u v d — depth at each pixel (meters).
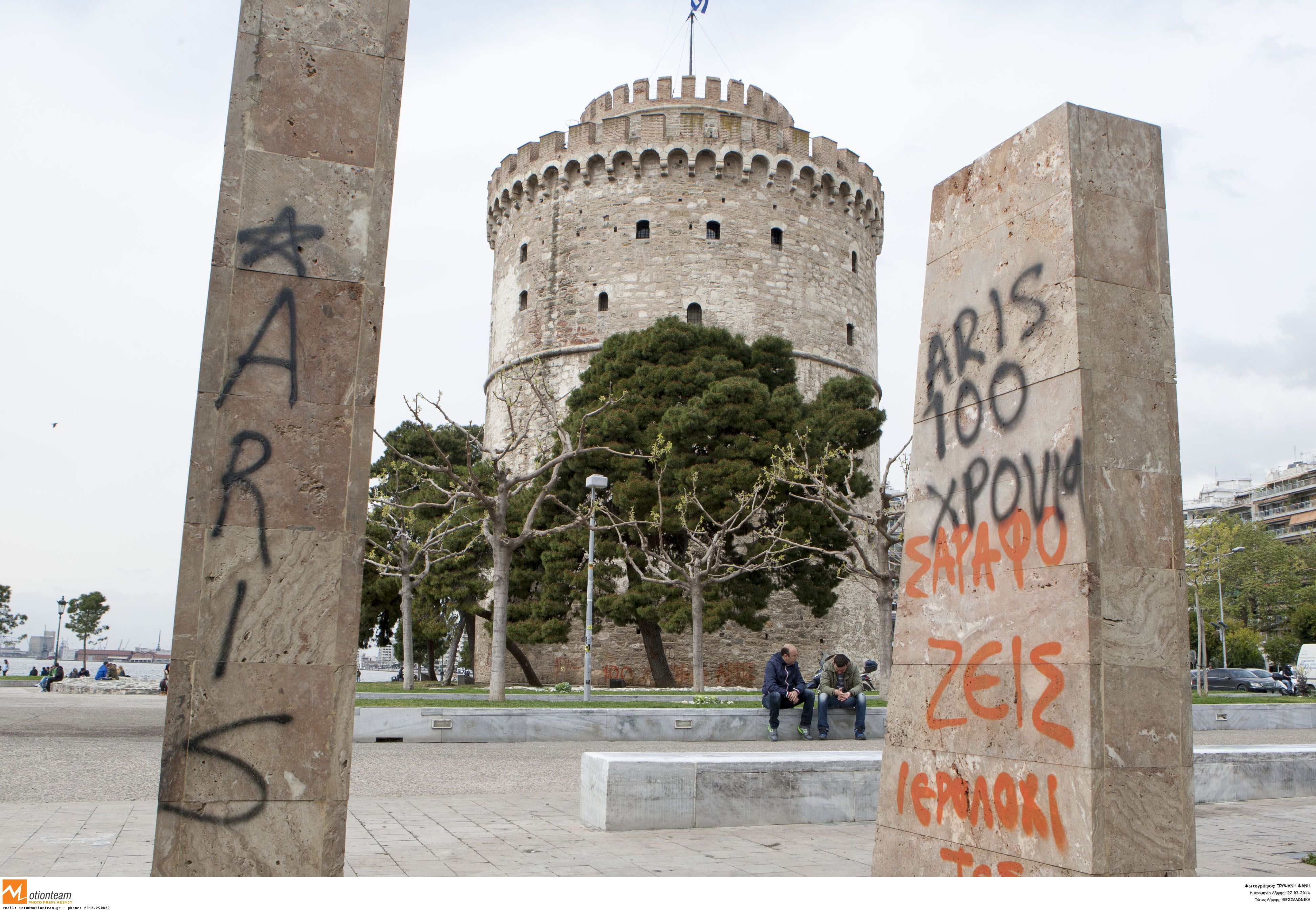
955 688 5.32
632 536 33.16
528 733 16.03
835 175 44.47
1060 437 4.81
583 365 41.97
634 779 8.02
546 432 41.69
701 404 33.56
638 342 36.81
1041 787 4.66
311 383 4.22
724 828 8.14
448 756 13.66
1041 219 5.11
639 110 44.75
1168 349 5.00
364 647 50.81
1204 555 45.59
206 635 3.99
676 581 30.72
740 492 31.91
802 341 42.53
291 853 3.95
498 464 21.97
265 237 4.27
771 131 43.31
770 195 43.00
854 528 35.84
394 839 7.54
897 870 5.59
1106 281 4.92
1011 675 4.94
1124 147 5.12
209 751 3.94
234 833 3.91
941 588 5.53
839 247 44.88
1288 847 7.55
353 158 4.43
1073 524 4.67
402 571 30.91
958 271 5.70
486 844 7.33
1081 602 4.56
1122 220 5.03
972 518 5.34
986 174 5.57
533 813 8.89
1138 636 4.62
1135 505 4.74
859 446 34.25
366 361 4.30
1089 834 4.37
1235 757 10.41
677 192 42.19
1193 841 4.57
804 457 32.25
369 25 4.55
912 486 5.87
